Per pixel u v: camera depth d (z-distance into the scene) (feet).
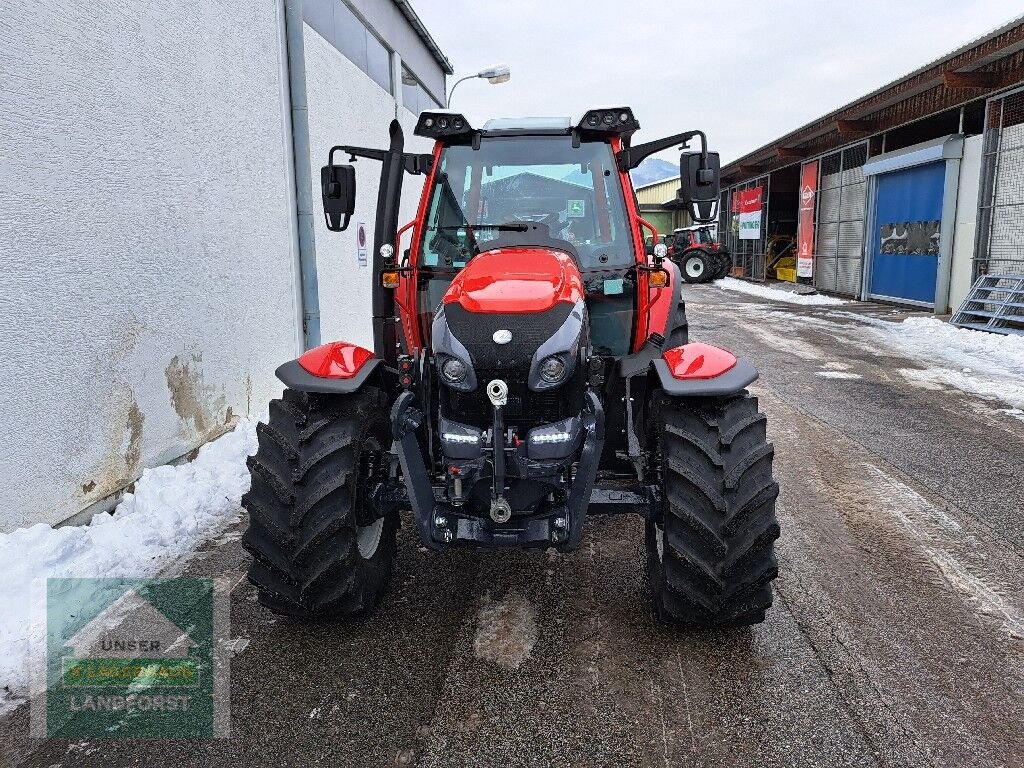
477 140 11.76
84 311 11.97
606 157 11.67
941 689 8.14
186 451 15.24
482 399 8.70
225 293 16.97
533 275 9.27
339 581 8.91
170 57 14.52
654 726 7.55
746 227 78.95
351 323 26.71
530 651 8.93
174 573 10.97
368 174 28.71
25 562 10.10
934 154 39.81
